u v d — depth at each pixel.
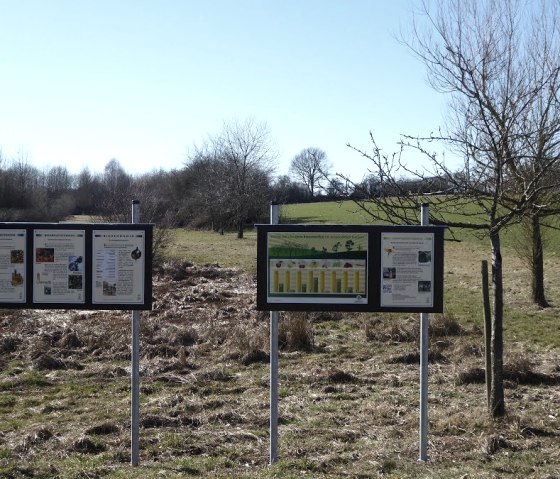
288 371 11.18
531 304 18.95
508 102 7.51
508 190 8.02
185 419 8.27
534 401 9.15
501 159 7.18
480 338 13.65
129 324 15.02
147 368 11.34
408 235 6.30
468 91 7.36
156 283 22.88
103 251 6.38
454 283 24.58
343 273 6.34
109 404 9.30
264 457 6.89
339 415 8.52
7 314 15.98
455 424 7.83
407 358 11.95
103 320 15.78
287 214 53.84
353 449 7.07
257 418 8.34
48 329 14.37
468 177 7.72
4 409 9.23
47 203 60.72
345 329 15.09
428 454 6.80
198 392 9.91
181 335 13.66
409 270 6.31
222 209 57.50
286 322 13.69
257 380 10.46
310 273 6.35
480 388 9.84
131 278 6.38
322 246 6.34
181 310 17.44
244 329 14.18
